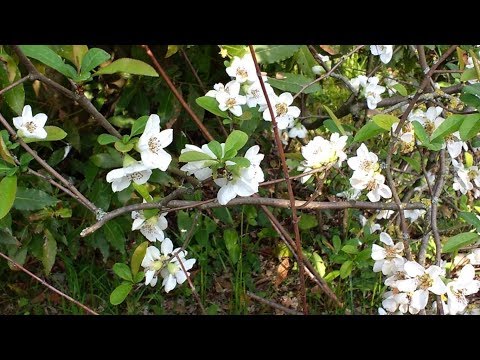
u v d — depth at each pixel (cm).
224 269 66
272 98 50
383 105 60
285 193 68
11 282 65
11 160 40
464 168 56
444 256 56
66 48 41
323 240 64
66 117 60
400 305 45
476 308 55
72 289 62
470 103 43
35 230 57
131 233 66
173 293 65
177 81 64
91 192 59
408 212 60
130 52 61
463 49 55
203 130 42
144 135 42
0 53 45
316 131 77
